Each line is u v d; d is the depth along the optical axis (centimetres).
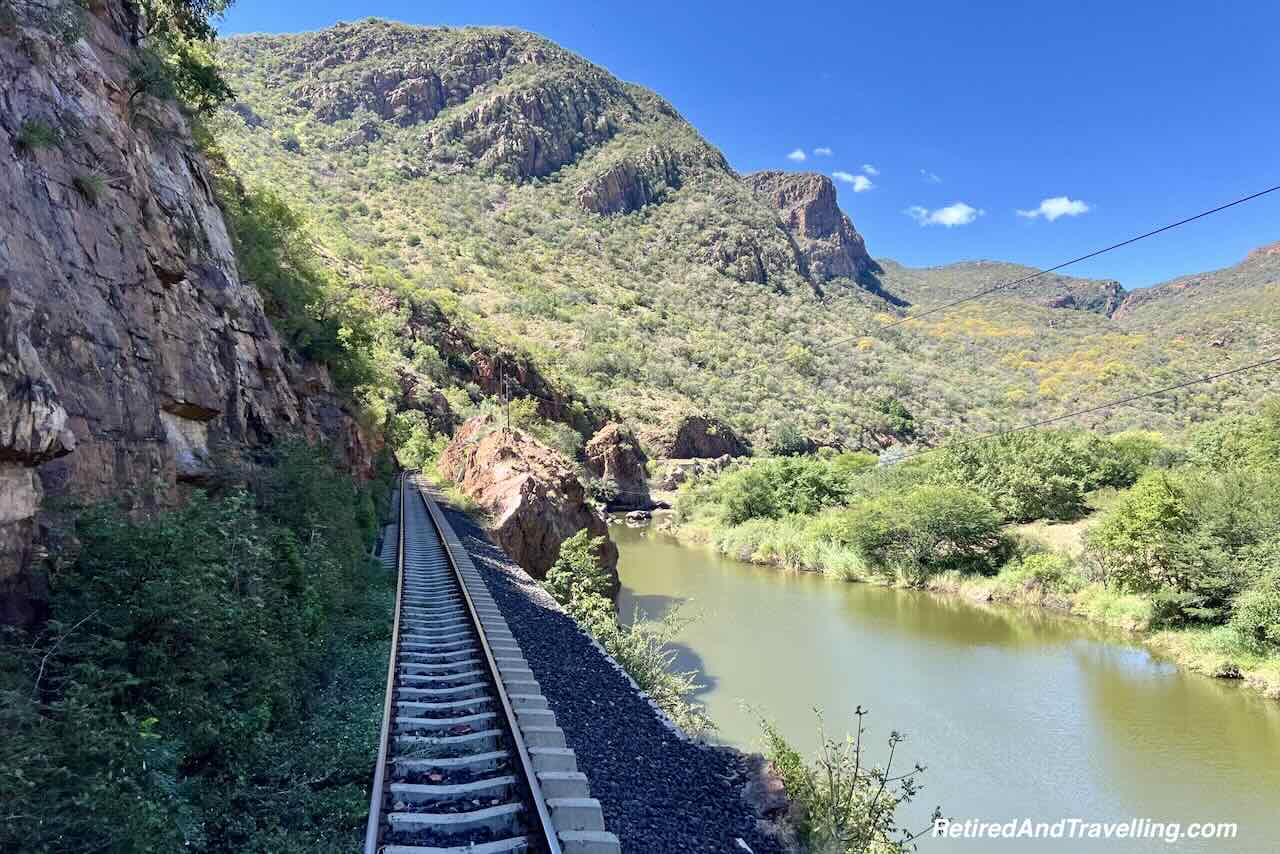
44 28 908
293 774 646
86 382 805
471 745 726
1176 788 1666
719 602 3525
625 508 8475
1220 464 4628
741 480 6284
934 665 2534
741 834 670
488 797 619
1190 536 2912
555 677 1022
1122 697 2225
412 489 3869
